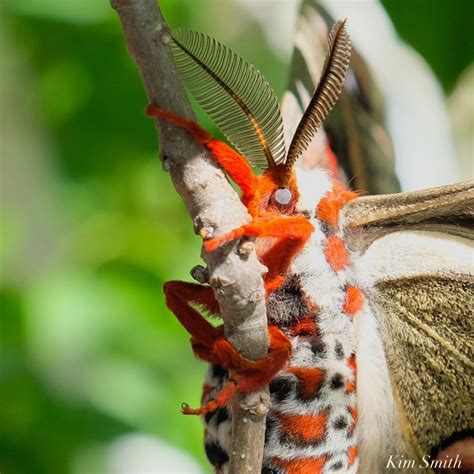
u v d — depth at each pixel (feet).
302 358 0.77
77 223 1.15
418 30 0.95
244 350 0.73
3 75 1.20
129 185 1.16
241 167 0.74
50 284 1.01
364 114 0.89
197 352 0.76
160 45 0.71
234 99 0.73
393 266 0.80
